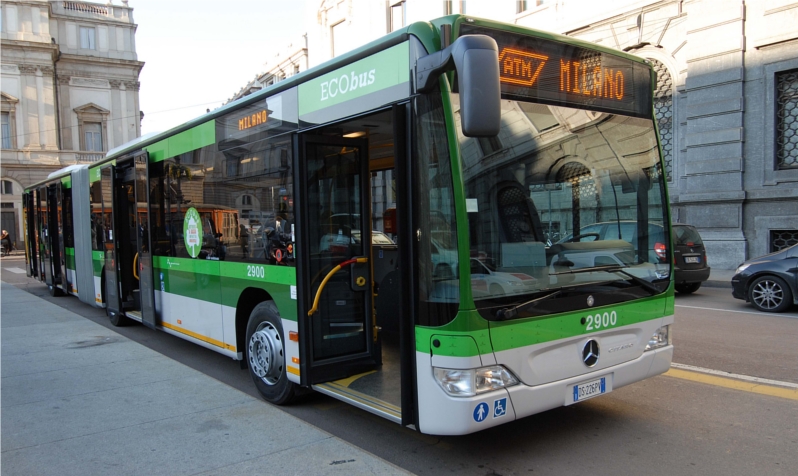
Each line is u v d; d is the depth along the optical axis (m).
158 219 7.71
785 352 6.91
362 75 4.27
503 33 3.87
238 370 6.89
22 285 17.91
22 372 6.82
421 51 3.74
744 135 15.12
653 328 4.54
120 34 46.94
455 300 3.58
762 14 14.66
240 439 4.55
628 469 3.92
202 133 6.55
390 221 6.76
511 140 3.88
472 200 3.65
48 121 43.22
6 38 41.72
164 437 4.63
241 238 5.79
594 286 4.16
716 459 4.04
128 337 8.98
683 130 16.39
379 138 5.76
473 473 3.93
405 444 4.48
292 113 5.00
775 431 4.52
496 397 3.62
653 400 5.31
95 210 10.42
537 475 3.87
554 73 4.13
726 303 10.93
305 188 4.90
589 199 4.26
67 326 10.03
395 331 6.73
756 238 15.05
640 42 16.95
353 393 4.61
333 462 4.06
